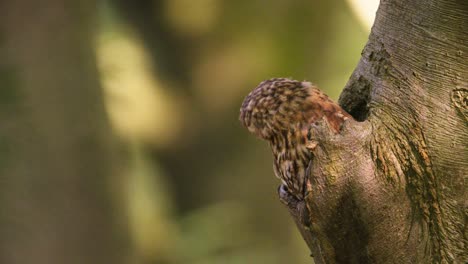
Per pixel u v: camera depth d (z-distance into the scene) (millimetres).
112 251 8375
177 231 13000
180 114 14562
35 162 7684
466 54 4297
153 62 14453
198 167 14875
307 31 14141
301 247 14672
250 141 14812
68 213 7984
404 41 4441
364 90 4629
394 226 4254
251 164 14773
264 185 14727
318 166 4180
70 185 7965
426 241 4305
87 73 8047
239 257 12938
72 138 7938
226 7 14312
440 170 4305
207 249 12656
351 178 4172
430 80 4359
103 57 11641
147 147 14266
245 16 14281
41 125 7668
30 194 7707
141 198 13125
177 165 14836
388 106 4418
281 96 4543
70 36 7855
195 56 14500
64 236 7984
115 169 8484
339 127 4395
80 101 7973
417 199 4297
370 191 4195
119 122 11914
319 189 4188
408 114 4371
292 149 4523
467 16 4277
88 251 8164
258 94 4625
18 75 7480
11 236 7703
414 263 4293
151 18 14352
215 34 14414
